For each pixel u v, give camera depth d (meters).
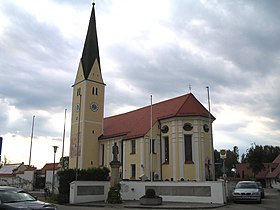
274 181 78.75
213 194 27.70
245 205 25.78
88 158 54.50
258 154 88.88
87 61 59.12
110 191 28.22
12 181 61.72
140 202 26.61
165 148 45.81
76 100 58.75
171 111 46.41
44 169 70.44
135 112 58.00
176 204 26.44
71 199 29.03
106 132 57.31
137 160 45.47
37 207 12.60
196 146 42.53
